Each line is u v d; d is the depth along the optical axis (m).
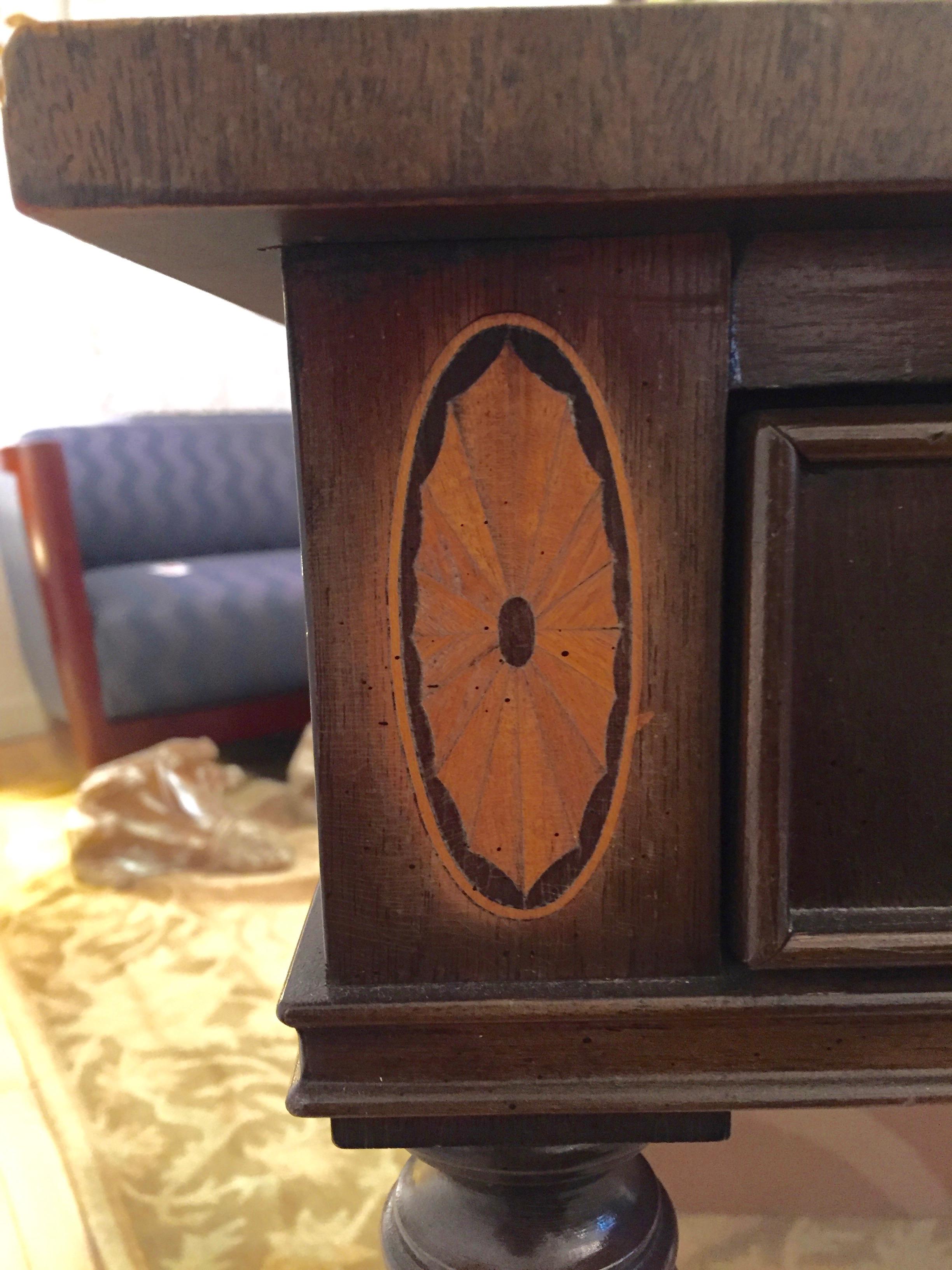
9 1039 1.24
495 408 0.39
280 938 1.48
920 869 0.42
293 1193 0.97
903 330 0.39
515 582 0.40
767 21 0.32
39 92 0.33
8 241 2.56
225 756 2.41
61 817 2.07
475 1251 0.55
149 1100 1.11
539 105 0.32
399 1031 0.43
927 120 0.32
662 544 0.40
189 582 2.12
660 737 0.41
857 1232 0.90
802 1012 0.42
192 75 0.32
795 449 0.38
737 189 0.33
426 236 0.38
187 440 2.58
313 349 0.39
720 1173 0.93
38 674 2.41
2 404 2.63
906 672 0.41
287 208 0.34
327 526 0.40
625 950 0.42
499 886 0.42
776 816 0.40
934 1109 0.92
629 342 0.39
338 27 0.32
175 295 2.73
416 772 0.41
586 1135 0.46
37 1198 0.98
